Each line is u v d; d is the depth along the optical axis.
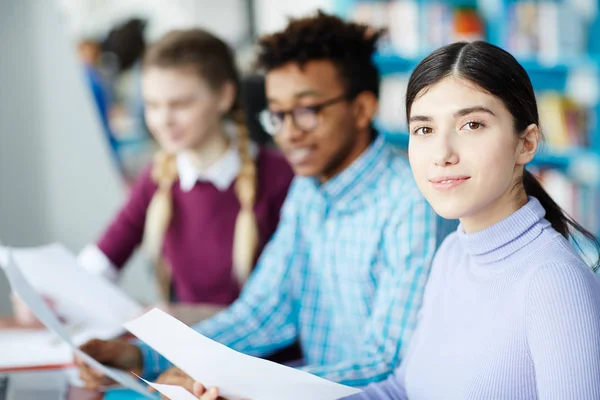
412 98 0.96
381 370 1.28
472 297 1.00
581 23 4.21
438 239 1.35
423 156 0.94
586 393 0.83
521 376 0.91
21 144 3.36
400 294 1.34
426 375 1.06
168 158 2.27
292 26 1.57
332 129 1.54
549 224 0.96
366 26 1.58
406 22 3.84
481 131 0.91
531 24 4.07
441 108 0.92
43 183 3.40
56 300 1.75
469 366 0.96
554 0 4.28
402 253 1.38
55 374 1.45
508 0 4.03
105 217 3.48
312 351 1.63
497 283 0.96
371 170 1.51
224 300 2.27
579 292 0.86
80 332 1.71
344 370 1.26
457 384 0.98
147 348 1.47
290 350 1.74
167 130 2.16
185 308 1.97
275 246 1.72
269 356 1.72
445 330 1.04
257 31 3.61
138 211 2.33
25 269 1.70
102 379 1.39
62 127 3.39
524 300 0.90
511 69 0.91
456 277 1.06
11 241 3.38
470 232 1.00
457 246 1.11
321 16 1.59
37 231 3.42
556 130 4.21
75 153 3.41
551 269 0.89
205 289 2.28
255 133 2.24
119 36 3.36
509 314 0.92
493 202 0.95
